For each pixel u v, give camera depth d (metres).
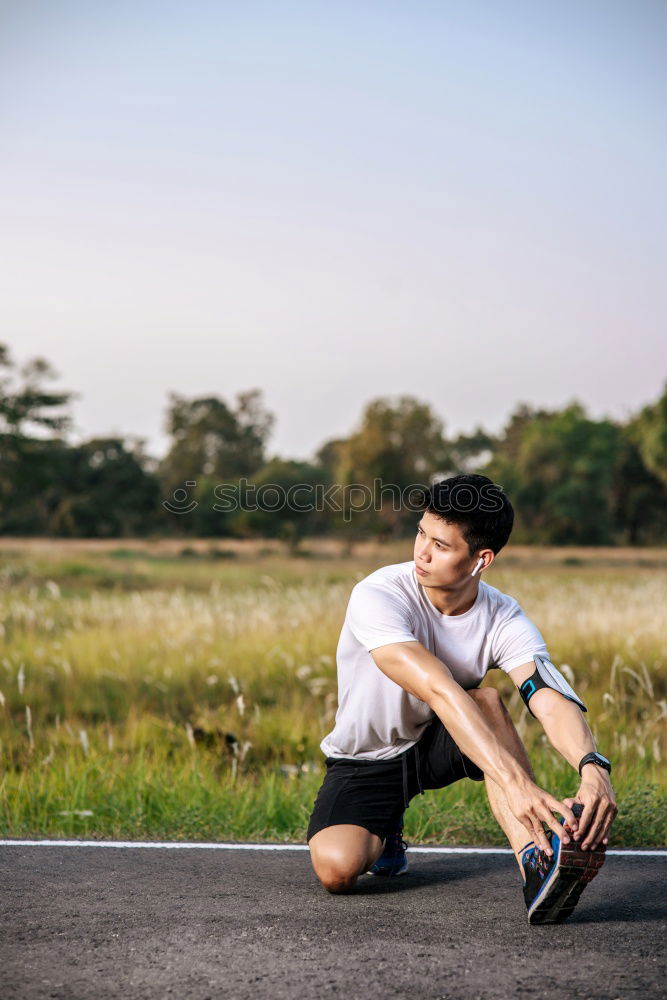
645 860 3.86
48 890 3.26
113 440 84.12
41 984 2.44
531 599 13.68
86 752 5.39
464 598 3.07
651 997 2.38
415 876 3.55
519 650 3.08
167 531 81.75
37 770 5.25
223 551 51.25
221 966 2.56
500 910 3.08
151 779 5.09
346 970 2.54
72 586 24.45
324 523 60.34
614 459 90.31
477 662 3.11
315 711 7.75
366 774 3.25
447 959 2.62
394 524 57.16
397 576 3.12
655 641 9.80
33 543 56.81
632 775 5.30
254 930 2.85
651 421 73.50
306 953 2.66
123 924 2.90
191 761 5.68
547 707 2.89
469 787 4.95
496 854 3.94
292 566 37.44
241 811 4.62
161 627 10.85
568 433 89.25
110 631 10.81
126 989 2.41
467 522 2.92
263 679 8.89
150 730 6.79
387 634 2.93
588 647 9.62
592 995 2.39
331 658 8.94
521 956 2.64
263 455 121.75
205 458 119.56
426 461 59.44
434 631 3.08
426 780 3.24
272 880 3.44
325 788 3.30
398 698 3.10
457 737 2.74
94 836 4.26
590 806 2.58
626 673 8.66
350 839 3.15
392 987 2.43
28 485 50.56
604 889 3.38
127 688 8.62
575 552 63.22
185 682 8.71
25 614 11.48
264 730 7.05
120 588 23.69
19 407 48.75
